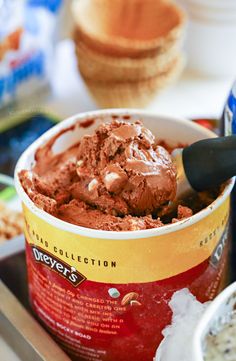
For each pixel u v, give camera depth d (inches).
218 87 36.0
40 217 17.9
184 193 19.3
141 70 31.0
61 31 40.6
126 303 18.3
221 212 18.5
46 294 19.4
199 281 18.7
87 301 18.5
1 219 26.2
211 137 20.4
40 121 32.6
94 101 33.5
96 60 31.2
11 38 32.7
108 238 17.3
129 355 19.2
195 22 35.0
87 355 19.6
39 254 18.7
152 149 18.7
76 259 17.9
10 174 29.7
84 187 19.0
